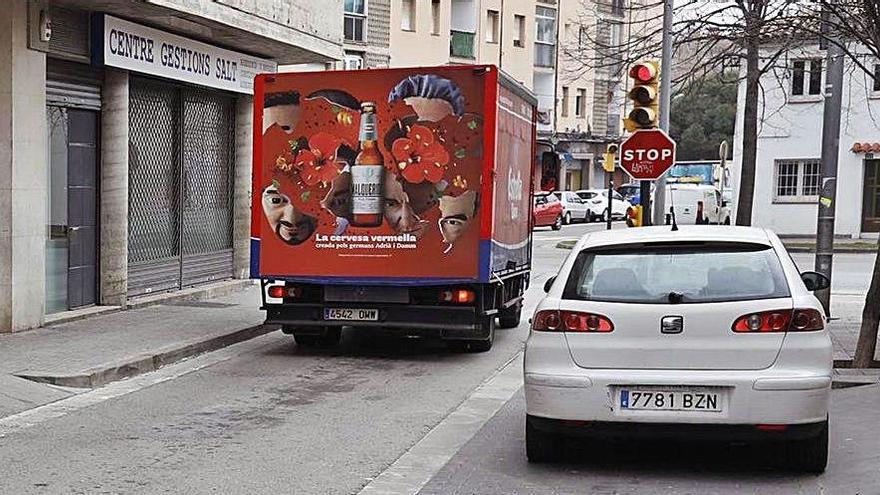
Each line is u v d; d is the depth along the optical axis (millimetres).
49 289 14102
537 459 7641
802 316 6906
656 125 15758
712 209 40812
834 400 9914
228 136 19547
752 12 15695
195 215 18234
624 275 7277
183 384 10828
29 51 13016
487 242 12125
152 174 16750
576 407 7008
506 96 12750
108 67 14930
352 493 6953
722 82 20859
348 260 12453
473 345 13156
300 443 8344
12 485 6996
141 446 8141
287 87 12516
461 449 8227
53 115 14109
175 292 17250
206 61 17641
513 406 9984
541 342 7172
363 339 14281
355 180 12391
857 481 7109
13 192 12812
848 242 36125
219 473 7387
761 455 7898
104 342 12492
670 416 6883
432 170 12211
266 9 17188
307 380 11180
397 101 12281
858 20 11227
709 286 7105
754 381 6789
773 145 39156
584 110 58656
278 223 12594
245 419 9195
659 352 6953
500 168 12539
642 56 21547
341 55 20859
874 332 11406
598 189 60781
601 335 7043
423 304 12430
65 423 8930
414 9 44250
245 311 15875
